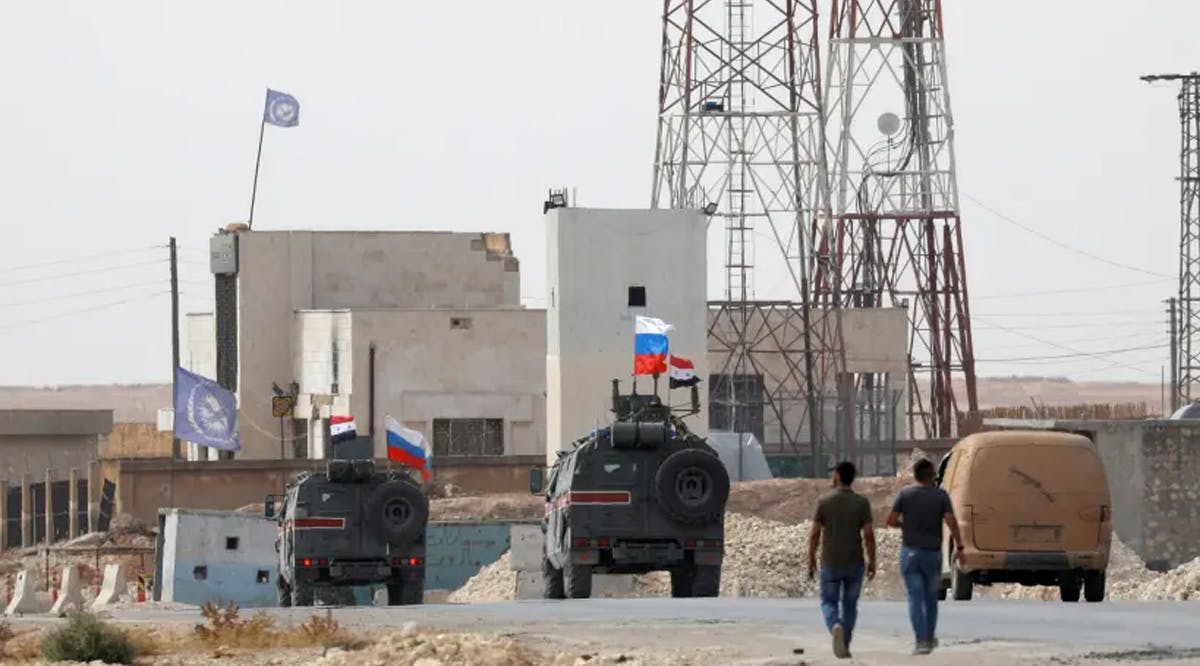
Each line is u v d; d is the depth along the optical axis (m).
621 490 131.00
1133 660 71.50
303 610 123.75
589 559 130.62
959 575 108.25
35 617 140.12
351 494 150.75
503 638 80.94
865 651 76.19
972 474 107.00
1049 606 102.88
